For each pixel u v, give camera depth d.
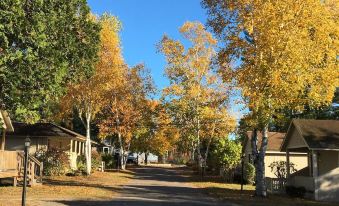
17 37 16.72
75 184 30.88
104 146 72.25
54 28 20.64
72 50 23.88
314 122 29.64
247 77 24.36
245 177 36.88
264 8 23.61
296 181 29.34
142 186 32.03
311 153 29.41
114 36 37.69
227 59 25.75
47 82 18.67
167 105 48.38
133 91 52.88
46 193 24.08
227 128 46.88
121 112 51.12
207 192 27.88
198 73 45.00
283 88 23.48
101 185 31.27
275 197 26.22
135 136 61.81
